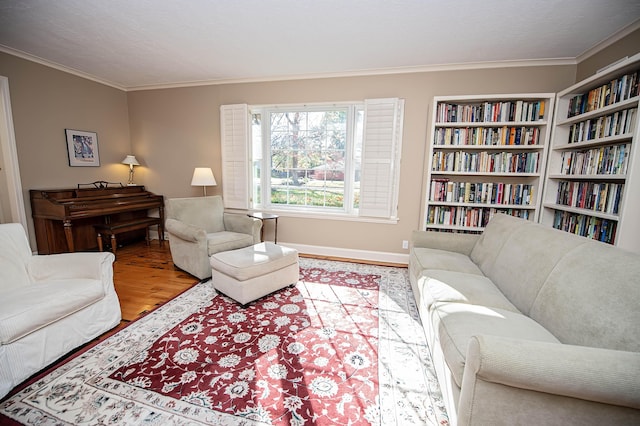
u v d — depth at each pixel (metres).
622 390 0.81
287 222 3.85
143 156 4.32
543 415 0.90
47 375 1.49
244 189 3.83
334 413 1.29
